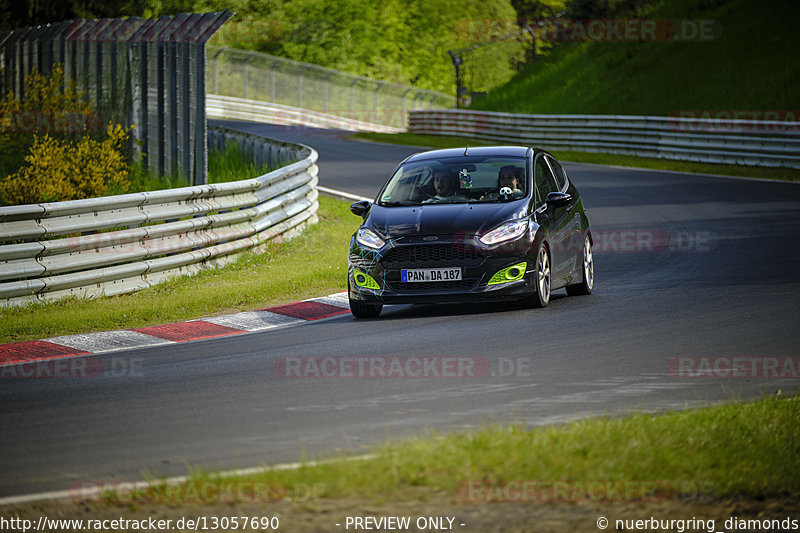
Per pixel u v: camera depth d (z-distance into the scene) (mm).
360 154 129500
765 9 150375
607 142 131750
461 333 36094
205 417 25469
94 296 44906
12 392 29156
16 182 70875
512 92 191500
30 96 86312
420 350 33375
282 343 35625
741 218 69000
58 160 73188
